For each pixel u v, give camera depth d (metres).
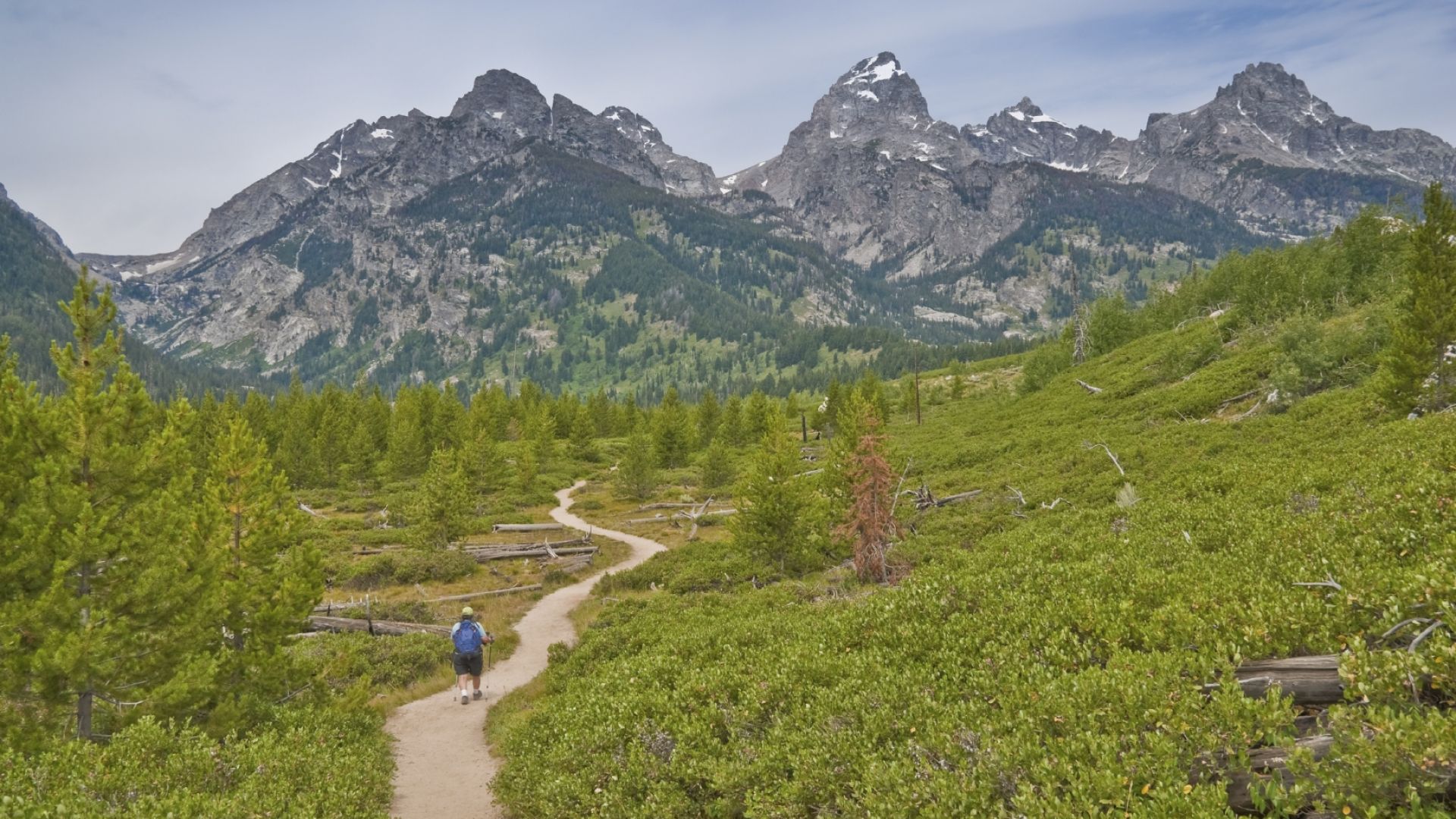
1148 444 35.50
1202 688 7.21
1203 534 13.41
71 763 10.15
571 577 39.75
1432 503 10.32
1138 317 95.75
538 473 83.12
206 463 57.62
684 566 35.31
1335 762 5.43
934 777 7.18
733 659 13.55
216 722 14.52
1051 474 36.22
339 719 15.27
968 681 9.26
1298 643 7.62
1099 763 6.40
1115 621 9.38
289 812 9.79
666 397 108.25
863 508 26.16
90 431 15.12
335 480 79.69
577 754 11.46
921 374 174.50
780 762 8.95
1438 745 4.90
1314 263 64.19
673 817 9.26
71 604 13.33
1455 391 25.48
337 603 33.88
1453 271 27.38
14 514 14.19
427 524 42.34
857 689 9.97
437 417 92.25
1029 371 89.19
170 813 8.82
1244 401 41.78
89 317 15.91
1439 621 6.49
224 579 19.14
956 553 17.00
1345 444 21.53
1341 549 9.75
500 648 25.55
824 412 103.06
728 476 68.69
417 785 13.78
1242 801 5.94
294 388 103.88
